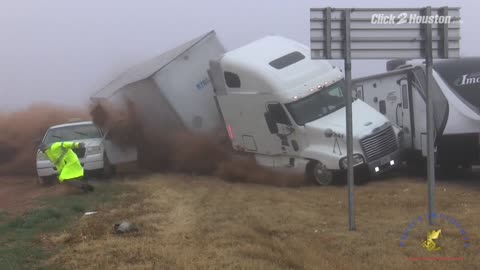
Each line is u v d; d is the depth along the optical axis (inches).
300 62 615.8
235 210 425.1
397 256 295.9
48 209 421.7
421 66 598.5
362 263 287.7
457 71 592.7
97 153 640.4
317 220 385.4
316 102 598.2
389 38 353.1
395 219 381.4
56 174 625.6
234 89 636.1
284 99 587.5
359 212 412.2
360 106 616.4
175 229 366.9
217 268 278.8
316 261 291.9
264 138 619.2
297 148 592.4
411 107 613.3
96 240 338.3
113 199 492.4
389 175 653.3
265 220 383.6
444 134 584.1
